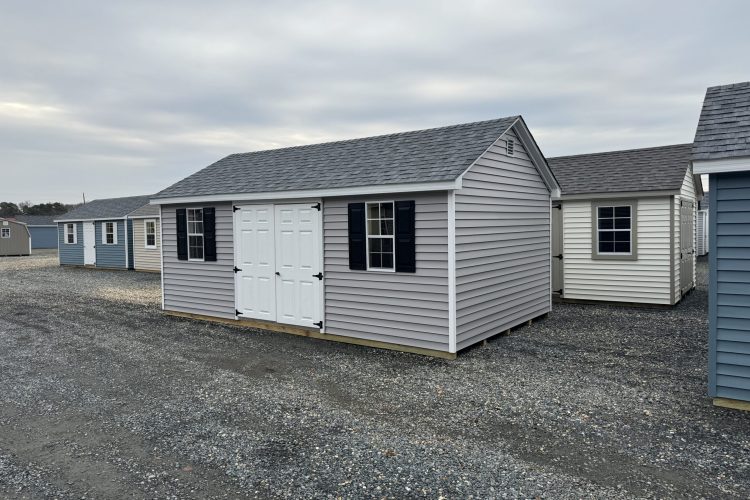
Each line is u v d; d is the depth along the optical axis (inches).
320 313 342.0
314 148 433.7
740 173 188.7
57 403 218.4
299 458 160.4
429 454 161.6
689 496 132.8
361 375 255.0
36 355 304.3
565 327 367.9
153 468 155.5
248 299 385.4
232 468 154.3
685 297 492.7
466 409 203.2
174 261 438.9
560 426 183.8
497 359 281.9
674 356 281.9
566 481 142.2
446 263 283.1
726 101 223.5
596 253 465.1
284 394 226.2
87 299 543.5
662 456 157.2
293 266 354.9
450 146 324.5
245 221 381.1
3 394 231.3
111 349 318.0
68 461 161.6
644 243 442.3
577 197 465.4
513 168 355.6
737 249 190.7
